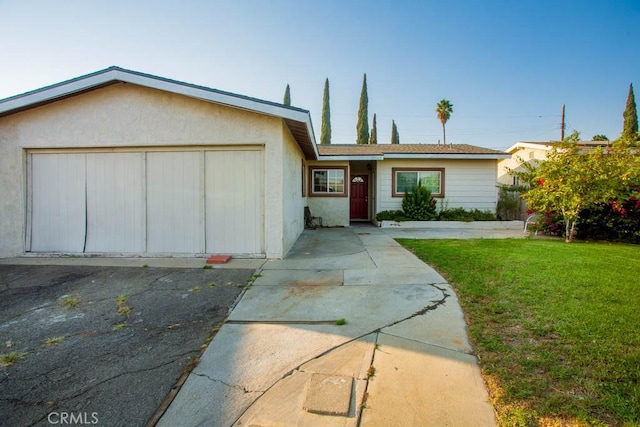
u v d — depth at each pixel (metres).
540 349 2.43
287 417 1.79
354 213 14.23
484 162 12.32
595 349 2.38
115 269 5.20
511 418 1.71
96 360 2.44
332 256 6.23
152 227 6.15
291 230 7.32
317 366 2.31
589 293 3.64
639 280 4.16
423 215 11.75
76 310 3.47
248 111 5.88
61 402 1.94
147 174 6.14
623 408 1.74
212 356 2.49
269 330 2.94
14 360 2.43
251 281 4.53
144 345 2.68
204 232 6.11
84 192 6.20
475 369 2.22
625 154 7.71
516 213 12.17
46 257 6.13
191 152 6.09
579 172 7.70
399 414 1.79
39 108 6.06
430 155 11.91
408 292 3.96
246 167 6.05
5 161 6.12
